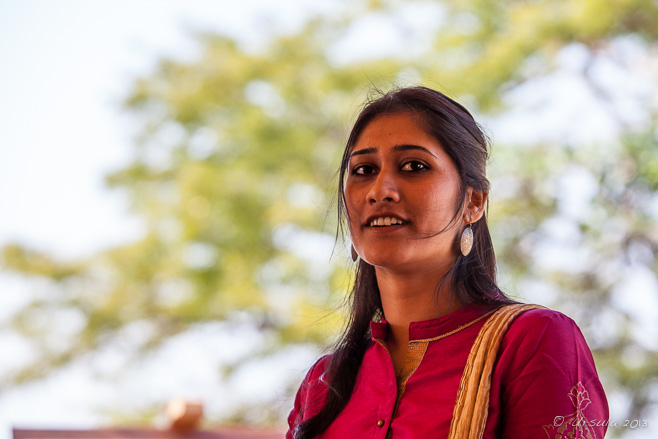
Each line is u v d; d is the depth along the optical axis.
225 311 15.02
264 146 15.41
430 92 2.94
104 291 16.20
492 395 2.55
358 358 2.99
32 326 16.12
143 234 16.39
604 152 13.72
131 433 6.35
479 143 2.96
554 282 13.54
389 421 2.67
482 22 14.84
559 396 2.48
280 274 14.80
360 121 2.98
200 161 16.03
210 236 15.50
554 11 13.95
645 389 12.54
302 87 15.77
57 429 6.11
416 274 2.82
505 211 13.71
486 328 2.67
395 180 2.78
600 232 13.57
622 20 13.56
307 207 15.04
